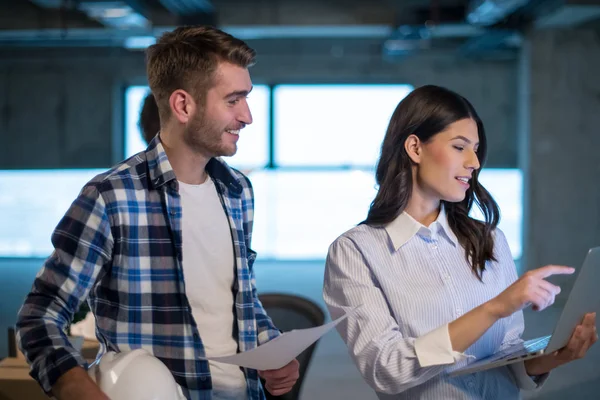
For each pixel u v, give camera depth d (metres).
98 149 12.18
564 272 1.47
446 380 1.70
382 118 11.76
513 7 7.59
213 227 1.70
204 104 1.58
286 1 9.13
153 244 1.61
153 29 8.99
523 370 1.73
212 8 9.11
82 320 2.46
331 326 1.44
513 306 1.45
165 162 1.63
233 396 1.67
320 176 11.56
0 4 9.02
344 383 4.79
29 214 12.04
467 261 1.78
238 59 1.60
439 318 1.71
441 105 1.70
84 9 8.12
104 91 12.14
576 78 8.12
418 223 1.76
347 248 1.77
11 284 8.95
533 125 8.24
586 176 8.16
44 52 12.05
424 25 8.69
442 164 1.69
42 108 12.18
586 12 7.34
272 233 11.52
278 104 11.82
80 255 1.51
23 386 2.05
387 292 1.72
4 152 12.19
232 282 1.71
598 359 5.09
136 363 1.37
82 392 1.31
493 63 11.59
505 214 11.54
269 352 1.39
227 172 1.76
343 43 11.65
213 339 1.67
